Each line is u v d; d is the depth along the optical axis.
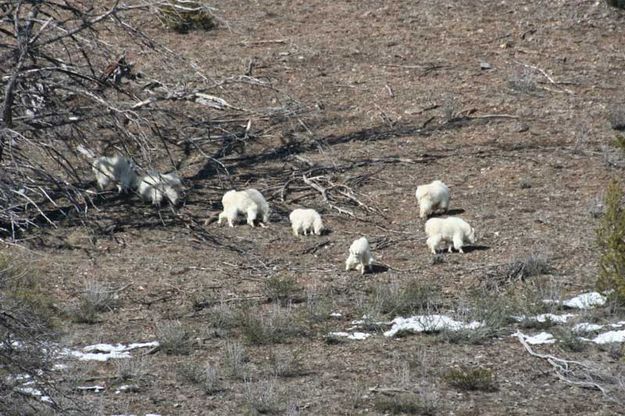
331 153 81.12
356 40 103.50
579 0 111.38
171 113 65.19
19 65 52.56
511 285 58.72
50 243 65.06
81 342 52.09
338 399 45.84
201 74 70.62
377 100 90.62
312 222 66.56
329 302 56.78
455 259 62.41
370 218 69.75
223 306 55.41
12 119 52.69
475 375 47.00
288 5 112.75
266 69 96.50
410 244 65.25
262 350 51.47
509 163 78.38
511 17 108.50
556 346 51.28
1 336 40.12
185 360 50.34
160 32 103.25
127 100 80.56
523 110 87.75
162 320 55.16
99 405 44.25
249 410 44.62
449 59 99.06
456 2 112.06
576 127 84.62
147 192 71.12
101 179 72.62
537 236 65.38
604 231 56.41
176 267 62.16
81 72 65.00
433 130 84.94
